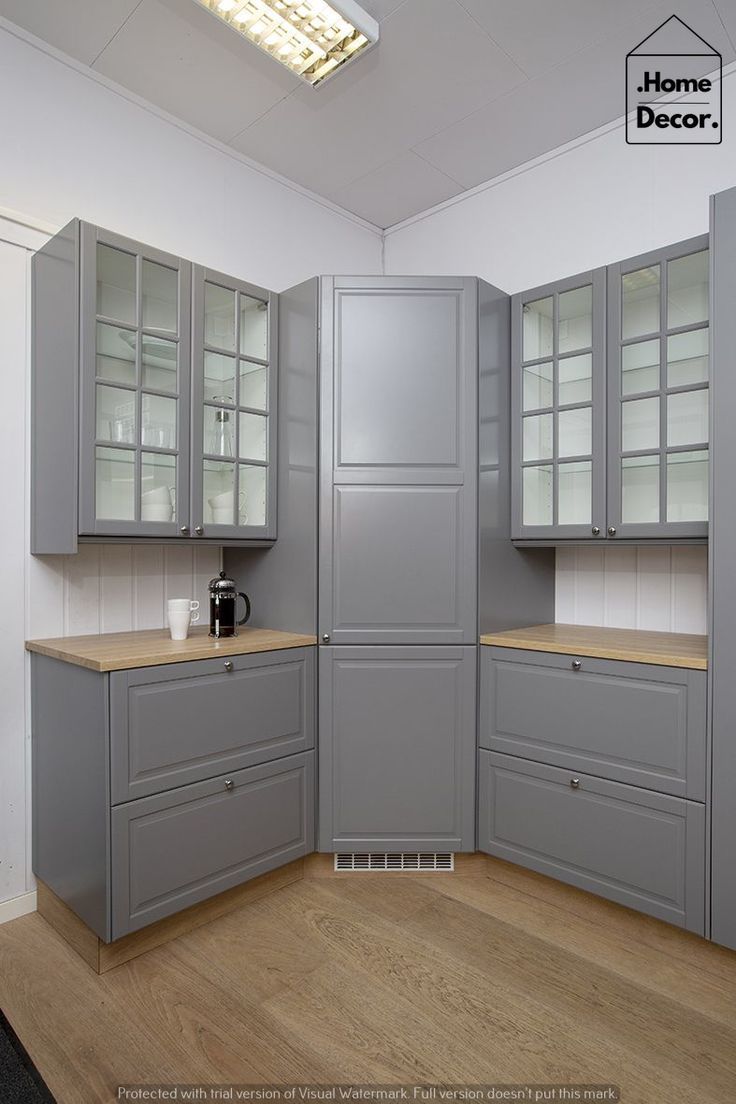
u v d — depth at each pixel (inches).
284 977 70.4
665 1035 62.1
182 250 100.3
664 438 85.3
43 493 82.7
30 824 85.0
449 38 83.9
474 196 119.5
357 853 93.5
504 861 92.2
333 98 95.0
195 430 88.3
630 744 78.8
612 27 82.3
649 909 77.0
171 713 75.9
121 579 94.0
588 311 93.0
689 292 83.9
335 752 92.4
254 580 102.4
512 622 99.2
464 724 92.6
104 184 91.1
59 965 72.9
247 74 90.0
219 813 80.8
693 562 94.5
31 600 85.0
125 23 81.0
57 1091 55.8
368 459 92.4
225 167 106.3
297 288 96.3
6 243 82.2
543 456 97.3
